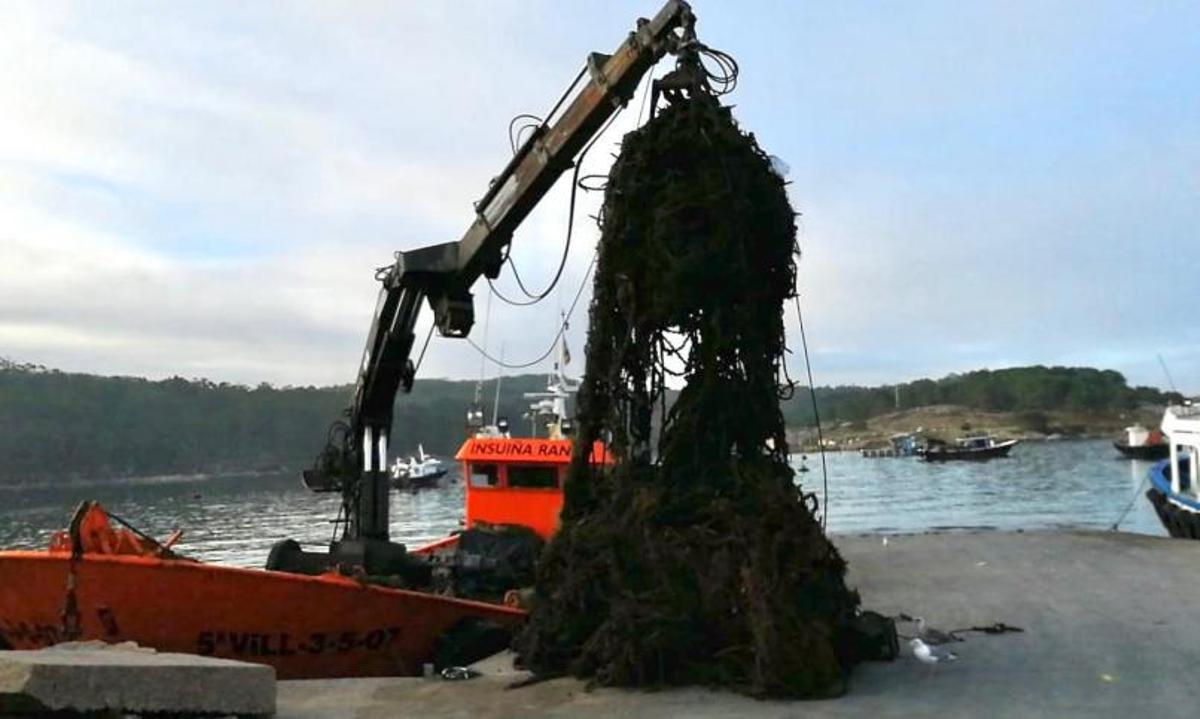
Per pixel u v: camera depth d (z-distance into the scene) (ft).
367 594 29.45
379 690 22.58
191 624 28.22
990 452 356.79
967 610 33.55
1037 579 41.37
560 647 23.56
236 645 28.76
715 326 24.23
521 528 39.55
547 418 56.24
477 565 36.37
